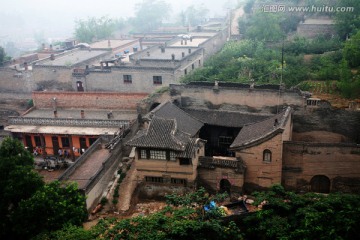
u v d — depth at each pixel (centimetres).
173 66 6538
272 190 3478
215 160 4350
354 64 5941
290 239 2919
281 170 4250
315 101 4966
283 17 8581
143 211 4197
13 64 9088
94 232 3047
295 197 3294
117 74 6681
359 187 4172
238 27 9919
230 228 3180
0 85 7731
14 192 3362
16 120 5775
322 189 4322
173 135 4247
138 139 4281
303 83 5806
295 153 4250
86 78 6888
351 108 4891
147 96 5791
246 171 4359
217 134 5431
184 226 3002
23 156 3716
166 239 2956
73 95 6225
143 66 6644
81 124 5588
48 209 3247
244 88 5294
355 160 4109
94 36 11988
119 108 6122
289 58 6612
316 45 7062
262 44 7638
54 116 5962
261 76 6100
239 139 4566
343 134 4956
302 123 5109
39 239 3003
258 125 4700
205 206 3294
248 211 3678
